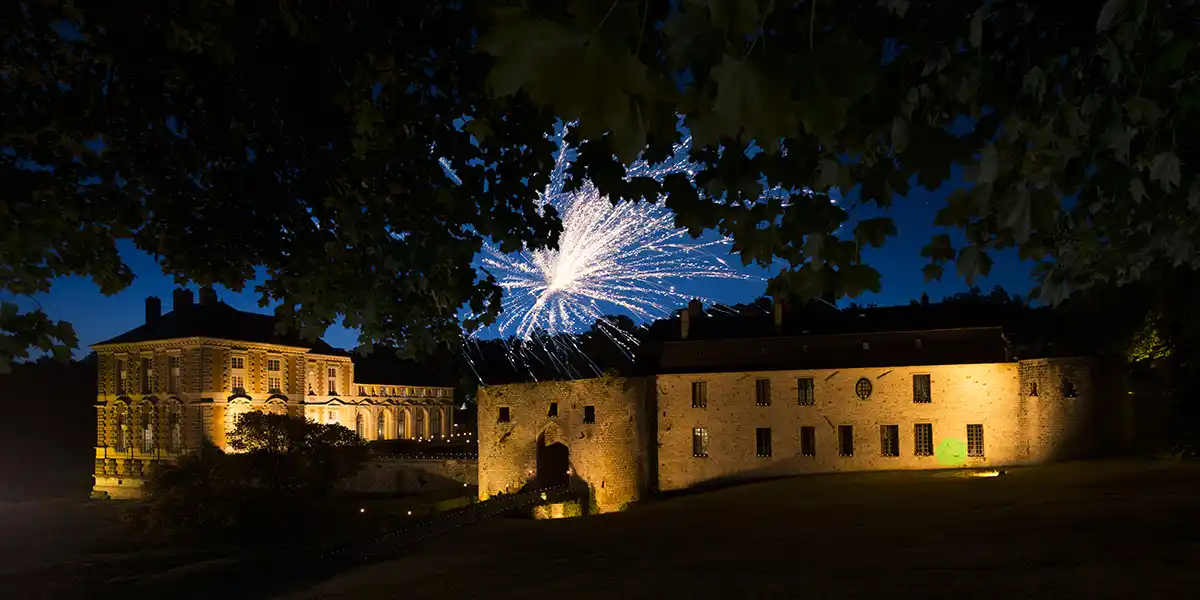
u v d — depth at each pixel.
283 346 83.31
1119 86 4.07
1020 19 4.18
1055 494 30.03
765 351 52.34
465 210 7.37
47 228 7.18
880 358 49.00
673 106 2.73
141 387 79.50
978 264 4.89
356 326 9.09
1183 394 35.44
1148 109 3.97
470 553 26.95
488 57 6.52
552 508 48.69
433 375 105.19
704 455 51.69
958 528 24.48
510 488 56.59
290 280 8.59
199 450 74.44
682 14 2.60
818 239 4.31
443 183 7.52
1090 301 35.28
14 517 66.31
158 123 7.12
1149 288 31.12
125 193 7.73
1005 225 4.43
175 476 53.97
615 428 53.31
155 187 7.86
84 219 7.60
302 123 7.09
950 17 3.47
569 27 2.27
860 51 2.44
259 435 57.56
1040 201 4.18
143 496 70.38
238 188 7.62
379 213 7.90
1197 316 31.73
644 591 17.80
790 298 4.73
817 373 49.31
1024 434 44.28
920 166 3.65
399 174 7.57
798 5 2.90
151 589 28.02
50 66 7.11
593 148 4.62
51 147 7.25
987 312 49.69
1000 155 3.98
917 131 3.63
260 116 7.27
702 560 21.84
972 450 45.50
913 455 46.72
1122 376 42.03
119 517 62.22
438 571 23.31
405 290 8.45
